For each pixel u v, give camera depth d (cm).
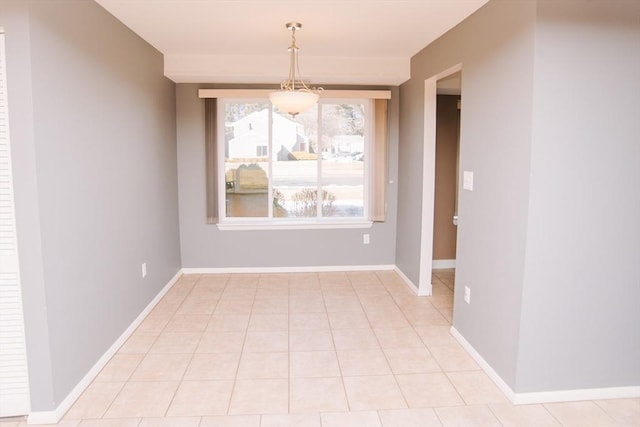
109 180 304
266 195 521
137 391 264
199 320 375
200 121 495
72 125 251
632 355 254
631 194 241
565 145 234
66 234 245
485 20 284
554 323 247
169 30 346
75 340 255
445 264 550
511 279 255
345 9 296
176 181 493
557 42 228
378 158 506
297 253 523
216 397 258
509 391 256
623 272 246
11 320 226
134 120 354
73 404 250
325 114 516
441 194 542
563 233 240
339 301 423
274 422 235
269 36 364
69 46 247
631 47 232
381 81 473
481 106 291
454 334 341
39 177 218
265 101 508
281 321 373
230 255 517
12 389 230
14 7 206
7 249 221
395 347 324
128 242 340
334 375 284
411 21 321
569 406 250
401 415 241
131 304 347
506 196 259
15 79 210
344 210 531
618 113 235
